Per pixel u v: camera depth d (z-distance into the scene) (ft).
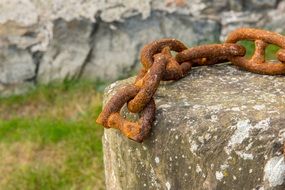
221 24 11.73
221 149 4.96
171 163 5.16
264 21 11.82
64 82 11.71
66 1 11.38
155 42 5.79
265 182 4.91
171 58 5.74
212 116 5.06
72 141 10.39
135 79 5.84
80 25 11.48
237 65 5.98
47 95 11.53
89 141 10.32
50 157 10.23
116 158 5.60
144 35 11.61
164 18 11.57
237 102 5.23
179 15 11.58
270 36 5.84
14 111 11.41
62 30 11.51
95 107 10.93
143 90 5.08
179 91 5.53
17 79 11.73
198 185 5.10
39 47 11.60
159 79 5.15
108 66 11.71
